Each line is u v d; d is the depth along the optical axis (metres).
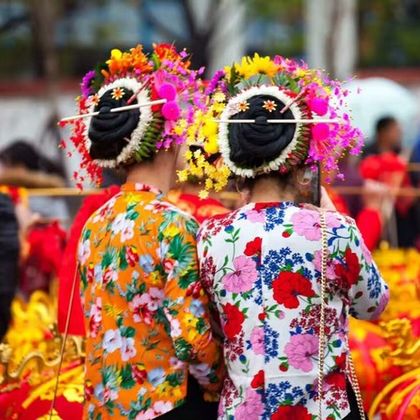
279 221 6.36
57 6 26.69
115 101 6.71
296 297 6.29
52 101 24.22
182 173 6.54
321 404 6.25
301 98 6.43
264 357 6.28
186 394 6.56
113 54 6.93
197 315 6.41
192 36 24.66
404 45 28.70
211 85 6.86
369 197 14.20
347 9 26.67
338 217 6.38
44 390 8.18
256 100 6.42
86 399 6.74
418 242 14.91
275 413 6.25
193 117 6.61
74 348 8.36
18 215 11.66
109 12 27.45
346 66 26.61
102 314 6.66
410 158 16.48
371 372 8.40
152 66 6.88
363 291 6.38
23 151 13.21
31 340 9.47
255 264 6.33
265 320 6.30
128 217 6.62
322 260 6.27
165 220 6.53
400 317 8.85
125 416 6.52
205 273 6.44
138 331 6.54
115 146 6.69
